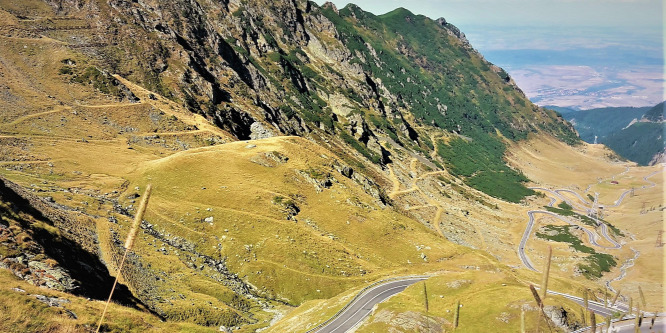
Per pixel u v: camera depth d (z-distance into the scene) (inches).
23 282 1994.3
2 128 5502.0
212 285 3882.9
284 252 4773.6
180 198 5305.1
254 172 6245.1
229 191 5625.0
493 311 2753.4
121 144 6333.7
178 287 3560.5
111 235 3745.1
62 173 4977.9
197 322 3115.2
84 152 5718.5
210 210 5172.2
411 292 3462.1
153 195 5196.9
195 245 4613.7
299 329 3041.3
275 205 5575.8
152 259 3816.4
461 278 3518.7
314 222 5684.1
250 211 5359.3
